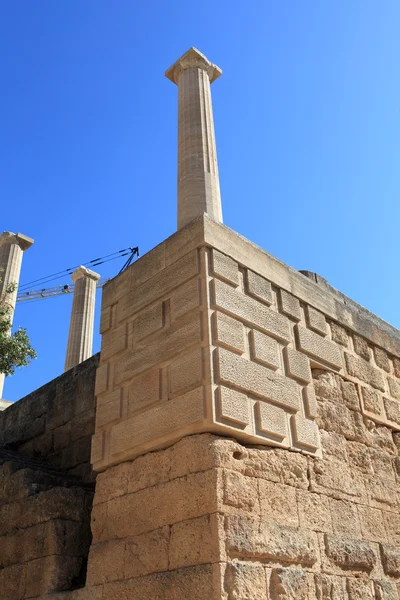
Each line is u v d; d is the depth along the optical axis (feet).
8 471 35.58
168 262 30.99
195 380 25.88
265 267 32.50
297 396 29.63
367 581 27.76
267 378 28.19
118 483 27.63
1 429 50.90
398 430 38.01
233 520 23.06
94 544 27.25
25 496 32.19
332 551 26.78
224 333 27.12
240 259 30.91
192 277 28.99
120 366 30.89
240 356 27.66
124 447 27.84
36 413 47.65
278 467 26.58
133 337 31.04
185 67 44.06
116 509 26.99
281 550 24.18
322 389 32.60
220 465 23.88
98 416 30.58
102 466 28.84
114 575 25.35
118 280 34.32
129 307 32.40
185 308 28.32
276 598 22.84
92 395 42.32
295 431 28.35
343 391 34.40
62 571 28.27
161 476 25.64
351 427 33.42
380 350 40.50
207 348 26.35
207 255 29.30
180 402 26.00
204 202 36.86
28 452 46.34
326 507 28.12
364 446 33.76
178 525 23.73
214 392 25.22
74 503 30.45
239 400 26.05
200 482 23.80
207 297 27.78
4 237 76.74
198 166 38.42
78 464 40.55
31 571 29.22
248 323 29.07
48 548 28.91
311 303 35.04
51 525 29.30
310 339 33.12
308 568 25.13
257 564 23.07
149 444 26.71
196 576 22.02
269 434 26.84
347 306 39.04
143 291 31.83
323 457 29.86
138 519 25.68
